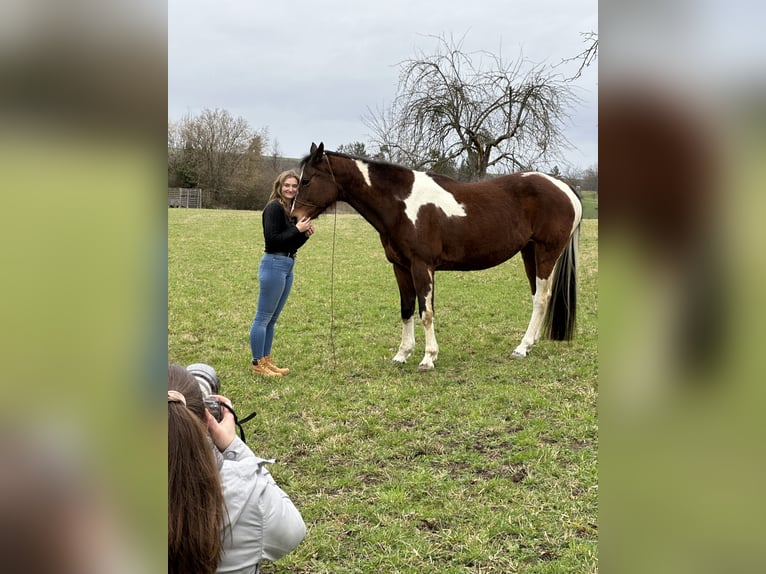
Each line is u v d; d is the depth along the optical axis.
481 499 2.96
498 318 7.69
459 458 3.48
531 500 2.91
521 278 10.72
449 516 2.80
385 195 5.41
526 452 3.48
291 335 6.95
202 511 1.32
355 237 16.97
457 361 5.76
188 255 13.44
